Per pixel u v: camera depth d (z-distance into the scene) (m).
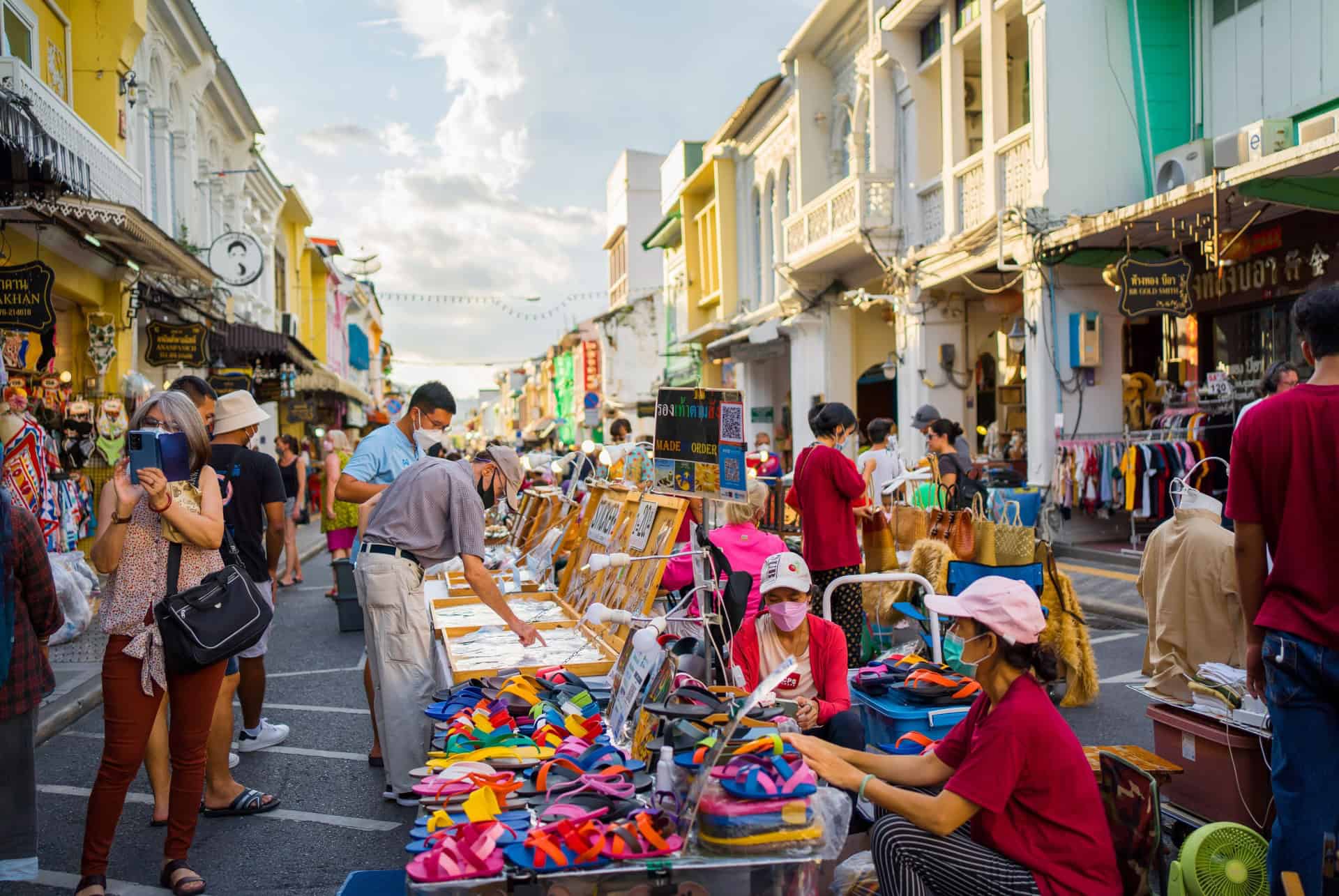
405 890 3.38
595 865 2.60
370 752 6.02
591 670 4.61
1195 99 12.76
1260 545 3.22
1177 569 4.37
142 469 3.86
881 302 19.25
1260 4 11.62
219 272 19.06
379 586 4.88
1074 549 12.74
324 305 40.62
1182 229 11.80
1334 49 10.60
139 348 15.76
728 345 27.45
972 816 2.93
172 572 4.01
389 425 5.89
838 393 20.70
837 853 2.78
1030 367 13.37
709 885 2.68
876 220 17.16
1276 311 11.96
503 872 2.58
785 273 20.62
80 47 13.90
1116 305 13.20
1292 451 3.11
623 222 50.28
